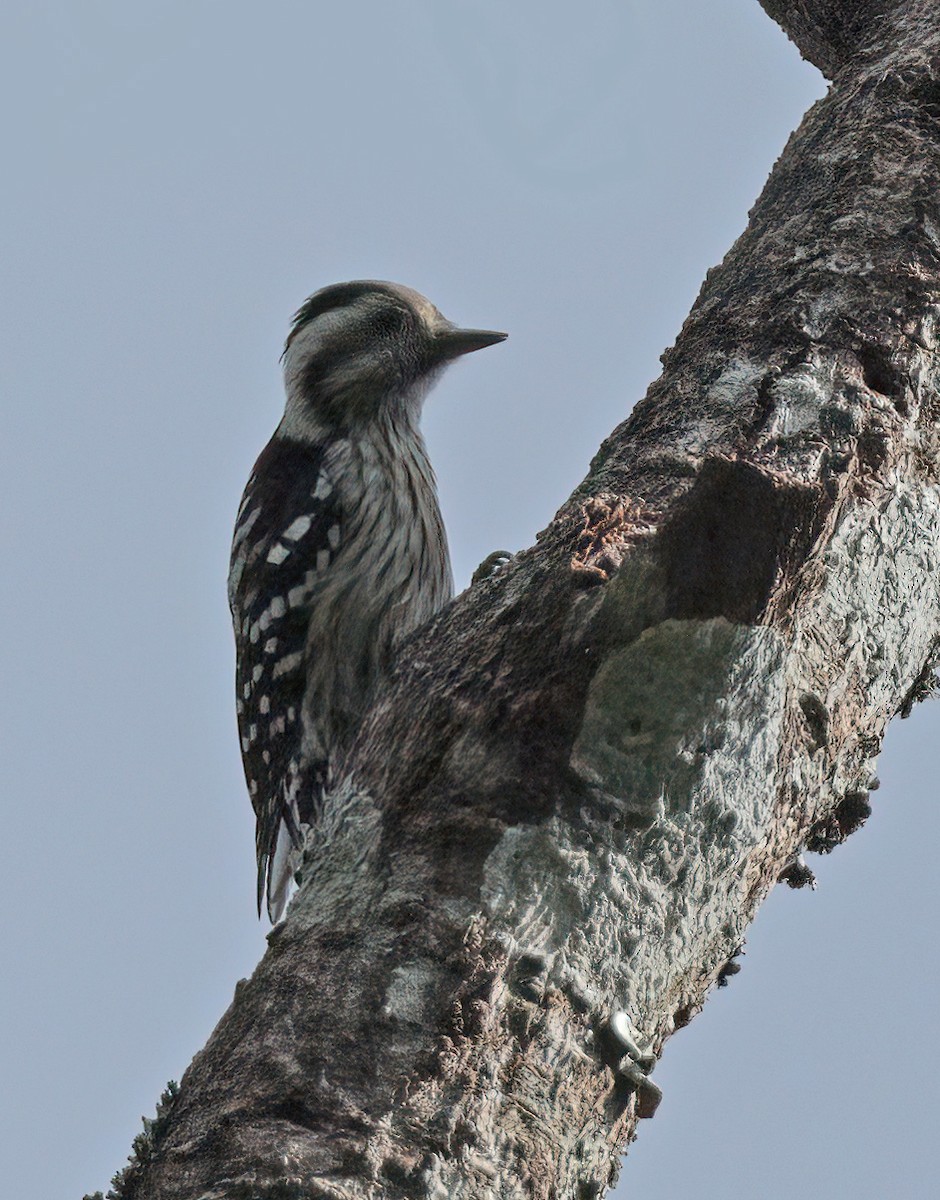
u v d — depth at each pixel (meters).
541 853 5.20
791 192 6.99
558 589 5.50
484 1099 4.83
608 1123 5.08
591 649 5.38
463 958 5.01
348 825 5.56
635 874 5.24
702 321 6.52
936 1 7.73
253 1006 5.20
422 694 5.68
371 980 5.04
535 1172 4.82
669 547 5.39
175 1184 4.75
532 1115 4.88
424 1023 4.92
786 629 5.49
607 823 5.26
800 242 6.61
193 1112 4.96
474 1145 4.74
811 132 7.28
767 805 5.50
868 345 6.16
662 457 5.77
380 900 5.24
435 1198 4.61
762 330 6.28
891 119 6.96
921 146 6.79
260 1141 4.72
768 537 5.38
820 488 5.42
